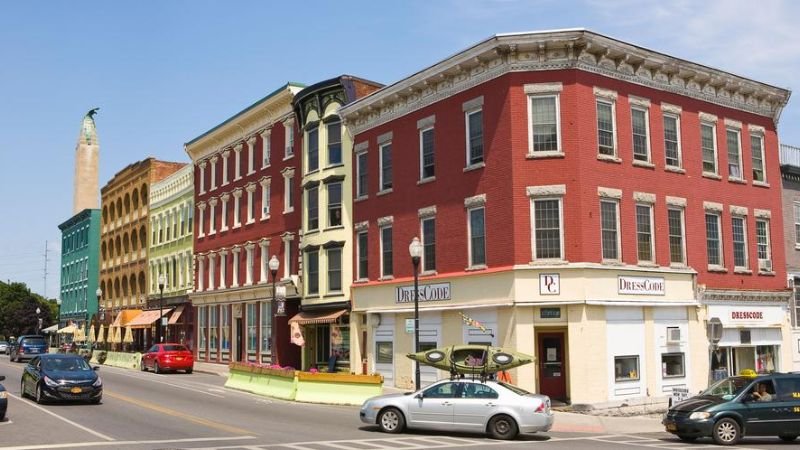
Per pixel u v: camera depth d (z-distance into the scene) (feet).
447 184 104.01
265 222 155.33
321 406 89.56
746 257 111.04
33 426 64.59
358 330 120.98
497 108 95.81
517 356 79.30
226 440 57.88
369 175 121.19
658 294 97.09
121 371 148.56
